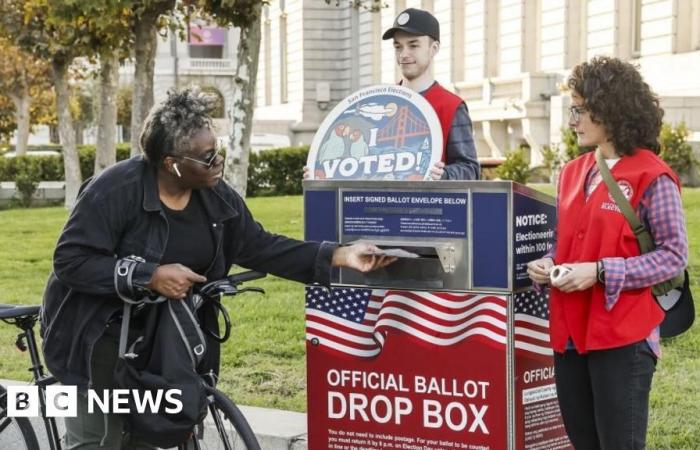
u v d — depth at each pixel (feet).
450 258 12.66
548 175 83.25
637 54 98.94
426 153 13.33
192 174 11.66
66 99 70.95
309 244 12.80
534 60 114.32
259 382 20.48
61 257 11.65
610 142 11.48
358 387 13.44
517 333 12.65
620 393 11.41
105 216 11.69
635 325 11.33
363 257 12.62
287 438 16.03
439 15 130.93
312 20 159.84
